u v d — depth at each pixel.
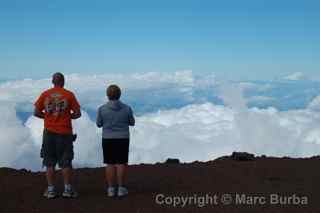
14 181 9.38
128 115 8.35
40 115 8.29
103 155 8.42
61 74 8.30
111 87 8.35
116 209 7.74
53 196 8.27
